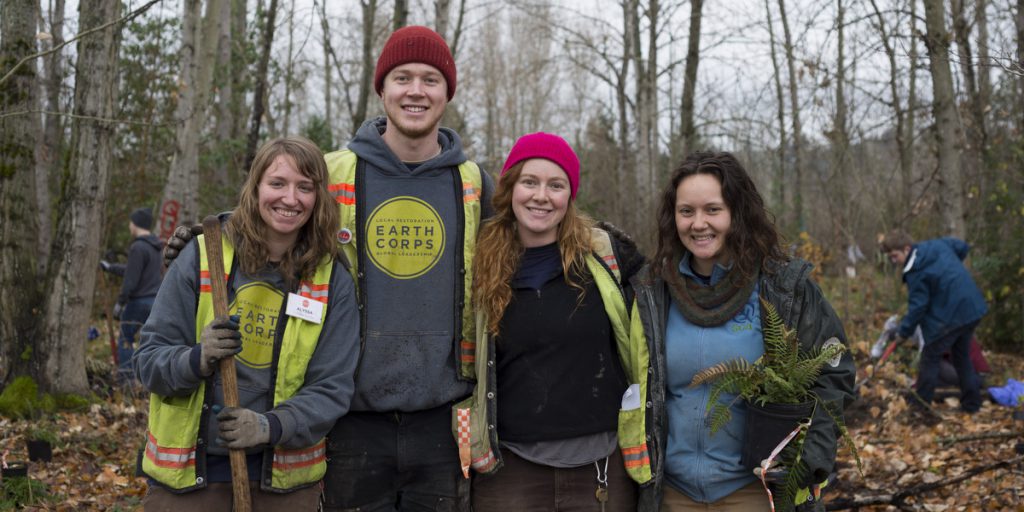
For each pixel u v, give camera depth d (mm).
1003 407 6797
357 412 2955
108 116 6406
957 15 8211
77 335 6523
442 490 3000
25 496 4562
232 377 2492
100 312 11383
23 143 6559
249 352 2652
